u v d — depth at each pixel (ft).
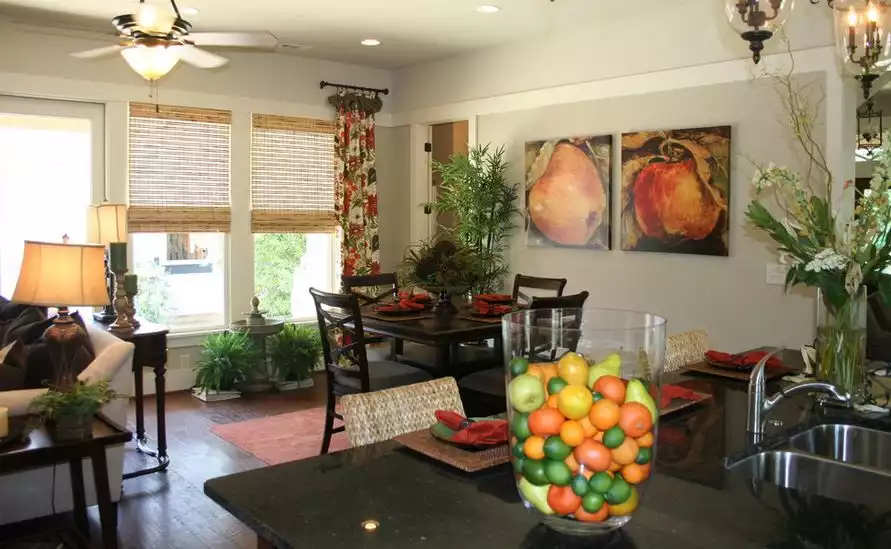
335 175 22.11
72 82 17.81
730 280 15.21
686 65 15.67
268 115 20.92
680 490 4.86
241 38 12.18
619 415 3.92
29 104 17.53
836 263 6.68
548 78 18.53
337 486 4.95
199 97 19.72
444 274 14.53
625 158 16.85
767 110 14.42
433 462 5.43
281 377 20.01
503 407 12.93
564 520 4.08
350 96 22.18
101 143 18.49
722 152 15.05
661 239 16.25
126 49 11.74
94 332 12.69
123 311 13.85
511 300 15.28
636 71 16.60
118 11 15.99
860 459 6.39
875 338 8.05
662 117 16.16
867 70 7.92
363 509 4.56
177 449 14.73
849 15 7.78
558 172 18.39
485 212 19.74
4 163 17.37
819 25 13.58
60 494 10.87
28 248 10.45
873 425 6.41
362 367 12.84
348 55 21.03
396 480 5.06
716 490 4.86
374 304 15.70
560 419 3.96
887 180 6.57
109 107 18.40
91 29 17.66
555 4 15.61
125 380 11.15
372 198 22.79
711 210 15.31
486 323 13.43
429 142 22.93
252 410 17.79
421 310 14.71
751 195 14.70
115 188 18.60
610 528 4.12
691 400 7.04
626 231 16.96
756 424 6.08
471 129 20.75
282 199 21.35
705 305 15.66
